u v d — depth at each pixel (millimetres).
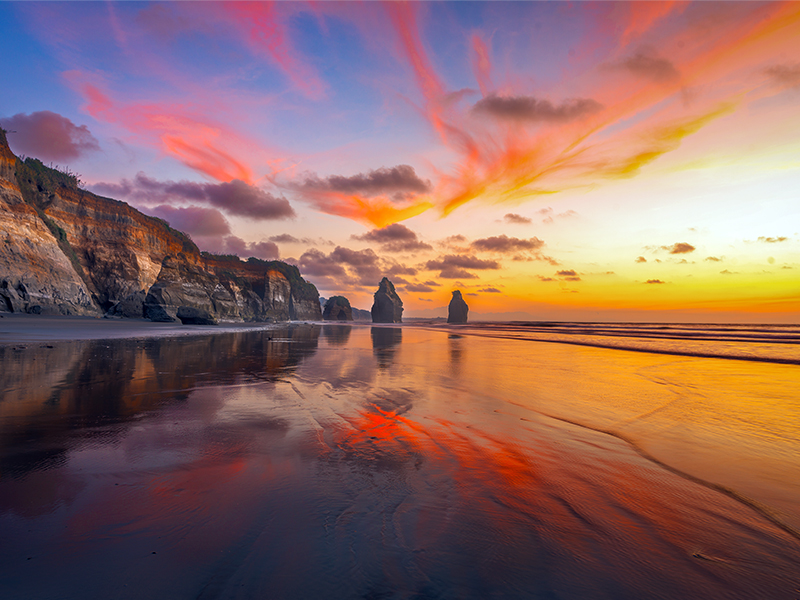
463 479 4215
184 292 51406
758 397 8789
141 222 66000
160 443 5129
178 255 74938
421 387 9789
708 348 22594
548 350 21438
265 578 2492
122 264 59312
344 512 3404
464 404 7922
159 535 2947
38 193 52406
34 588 2338
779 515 3508
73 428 5719
